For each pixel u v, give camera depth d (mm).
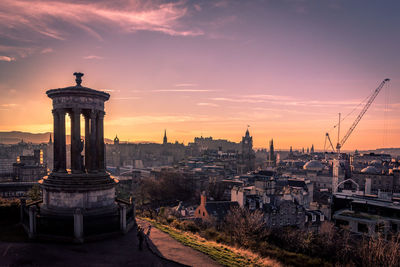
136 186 196500
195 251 25125
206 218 75312
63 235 24406
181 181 179875
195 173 190500
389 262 36062
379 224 74125
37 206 30375
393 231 71688
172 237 28797
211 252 25516
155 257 22484
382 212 85562
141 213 54625
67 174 28516
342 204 102438
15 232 26000
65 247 22875
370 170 182750
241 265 23531
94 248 23250
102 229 26062
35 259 20172
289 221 86750
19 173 155750
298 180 137375
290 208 87312
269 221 81625
